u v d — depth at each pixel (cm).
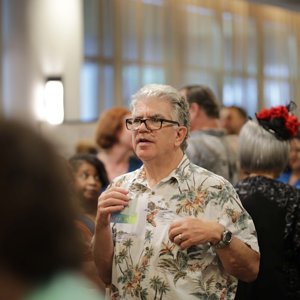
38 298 99
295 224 416
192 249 323
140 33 1570
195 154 545
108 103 1500
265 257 414
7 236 97
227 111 870
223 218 332
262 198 422
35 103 1291
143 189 343
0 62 1326
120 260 335
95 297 119
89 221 455
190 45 1706
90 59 1466
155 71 1611
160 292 321
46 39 1312
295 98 2059
